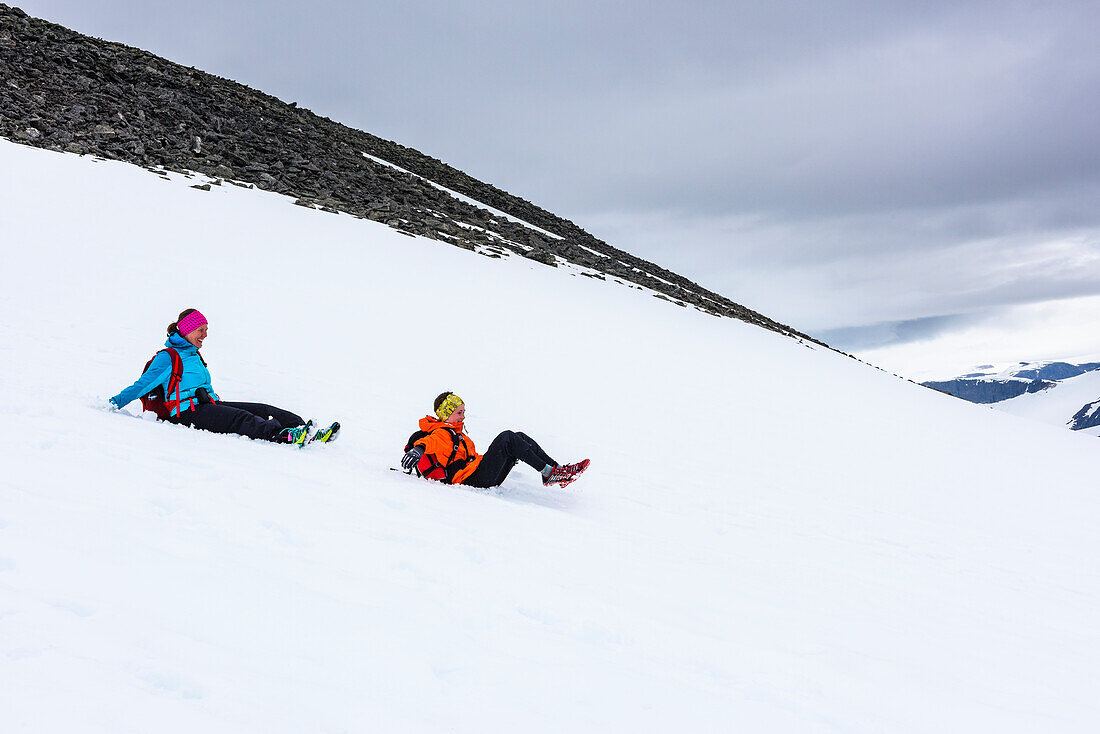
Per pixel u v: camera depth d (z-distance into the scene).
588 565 4.53
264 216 23.98
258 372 10.26
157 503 4.06
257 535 3.87
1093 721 3.35
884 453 12.77
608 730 2.49
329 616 2.96
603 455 9.41
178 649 2.45
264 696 2.27
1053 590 6.23
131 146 27.14
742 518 7.26
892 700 3.19
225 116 36.62
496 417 10.54
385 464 6.80
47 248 15.30
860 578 5.62
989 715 3.20
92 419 5.77
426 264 23.95
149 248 17.39
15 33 34.56
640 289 35.28
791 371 21.84
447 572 3.83
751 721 2.75
